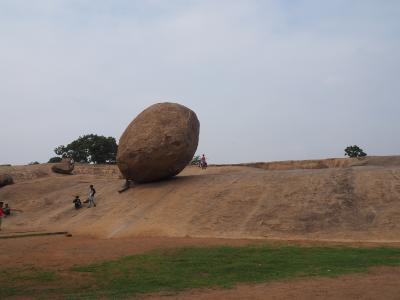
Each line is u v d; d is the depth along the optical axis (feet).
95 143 182.70
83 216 68.44
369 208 50.29
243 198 59.47
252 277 31.01
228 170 107.45
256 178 66.03
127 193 72.95
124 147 71.77
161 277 31.83
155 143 68.80
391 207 49.47
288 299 24.41
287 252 39.32
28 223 72.02
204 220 55.72
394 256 36.04
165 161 69.62
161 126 69.72
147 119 71.41
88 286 30.01
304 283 28.37
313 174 63.05
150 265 35.99
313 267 33.22
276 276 30.96
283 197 57.26
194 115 73.51
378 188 54.03
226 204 58.80
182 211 59.62
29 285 30.60
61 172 119.44
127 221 60.59
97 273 33.81
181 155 70.03
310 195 56.08
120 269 34.88
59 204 79.46
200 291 27.48
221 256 38.55
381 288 26.07
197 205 60.34
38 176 114.52
